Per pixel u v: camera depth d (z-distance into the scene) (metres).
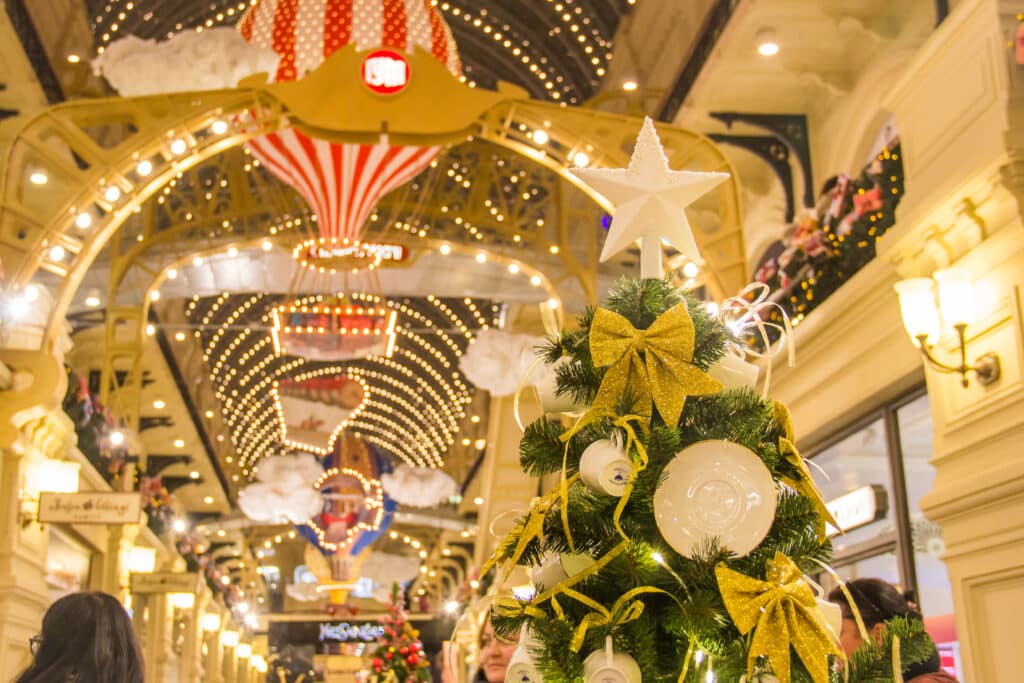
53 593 9.95
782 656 1.59
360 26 9.23
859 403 7.27
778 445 1.83
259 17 9.52
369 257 12.78
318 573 25.88
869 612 3.01
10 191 7.29
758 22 8.35
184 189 15.33
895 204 7.09
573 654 1.68
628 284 1.91
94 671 2.14
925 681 2.61
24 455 7.57
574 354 1.91
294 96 7.84
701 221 10.91
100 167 7.46
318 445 21.28
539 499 1.87
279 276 14.83
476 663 3.50
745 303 1.99
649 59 12.12
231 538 28.02
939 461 5.79
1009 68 5.21
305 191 10.07
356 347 12.30
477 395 22.53
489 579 12.31
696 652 1.64
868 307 6.91
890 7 8.20
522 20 13.92
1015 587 5.21
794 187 9.75
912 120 6.14
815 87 9.27
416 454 27.00
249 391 22.53
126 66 7.61
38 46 10.03
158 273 13.55
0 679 6.98
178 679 18.25
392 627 8.99
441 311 19.88
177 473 21.73
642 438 1.74
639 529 1.74
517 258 13.60
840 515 8.02
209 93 7.72
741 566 1.71
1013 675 5.23
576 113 8.04
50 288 13.31
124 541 12.27
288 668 33.16
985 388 5.47
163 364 16.59
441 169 13.53
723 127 9.77
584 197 13.89
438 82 8.03
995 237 5.34
